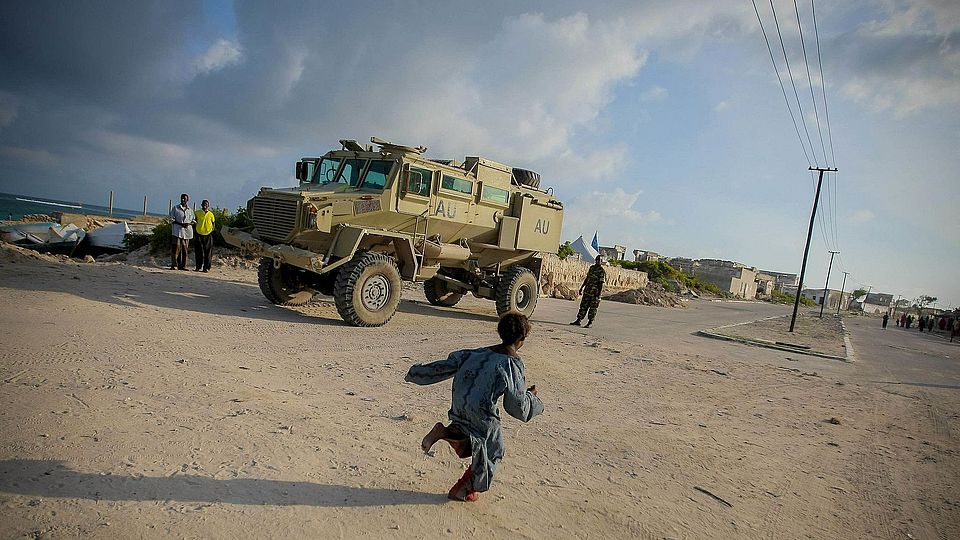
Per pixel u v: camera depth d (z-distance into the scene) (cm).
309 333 931
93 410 459
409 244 1145
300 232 1017
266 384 607
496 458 380
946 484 559
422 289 1916
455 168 1234
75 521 301
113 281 1170
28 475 342
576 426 606
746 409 786
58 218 3491
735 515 427
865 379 1216
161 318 880
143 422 450
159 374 584
